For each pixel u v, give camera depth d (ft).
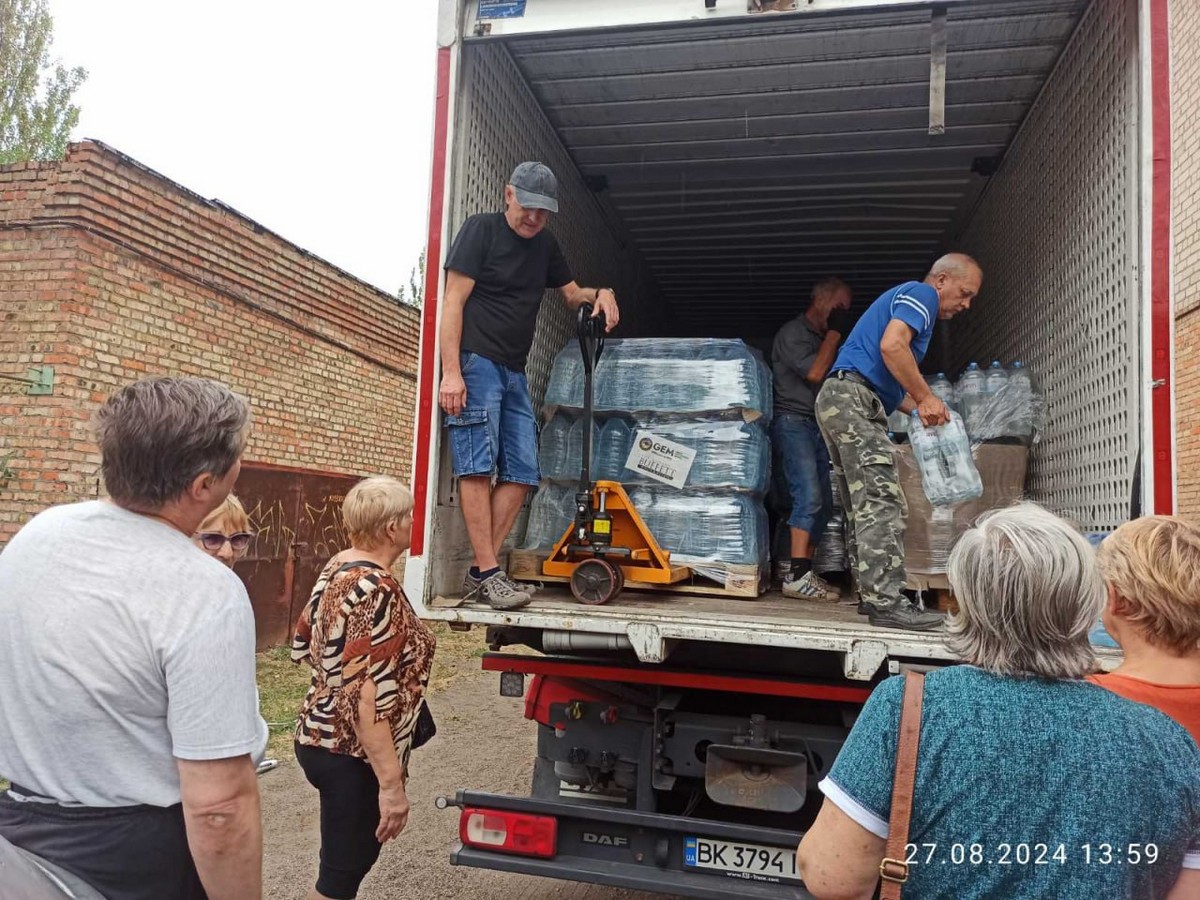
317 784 7.97
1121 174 9.14
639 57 11.87
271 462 24.17
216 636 4.55
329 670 7.72
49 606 4.47
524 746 17.22
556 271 10.82
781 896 7.58
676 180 15.76
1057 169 11.53
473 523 9.36
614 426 11.54
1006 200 14.17
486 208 10.84
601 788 9.46
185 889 4.71
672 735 8.82
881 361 10.05
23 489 17.15
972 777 3.92
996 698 4.09
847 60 11.93
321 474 25.94
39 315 17.40
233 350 22.43
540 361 12.28
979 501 10.91
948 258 10.31
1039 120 12.41
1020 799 3.87
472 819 8.34
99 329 18.02
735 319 23.70
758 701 9.03
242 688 4.66
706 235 18.19
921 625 8.55
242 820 4.57
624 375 11.61
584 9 9.45
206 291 21.39
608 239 17.11
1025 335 12.91
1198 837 3.93
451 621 8.84
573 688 9.21
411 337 32.04
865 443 9.61
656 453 11.24
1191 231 27.71
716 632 7.92
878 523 9.25
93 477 17.75
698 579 11.30
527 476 10.18
